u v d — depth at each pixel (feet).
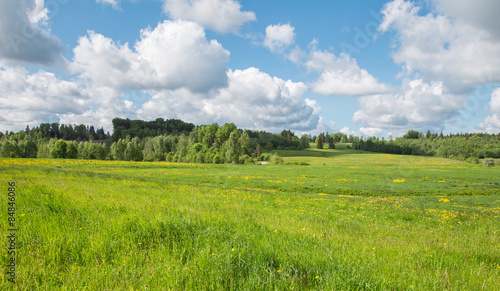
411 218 41.73
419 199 90.33
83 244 14.48
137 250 14.26
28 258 12.59
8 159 181.78
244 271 12.84
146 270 12.14
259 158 359.25
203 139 439.22
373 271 13.78
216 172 182.70
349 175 181.06
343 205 54.03
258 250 14.89
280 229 22.15
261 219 27.78
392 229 31.04
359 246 19.21
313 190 113.19
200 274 11.91
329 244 18.39
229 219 22.47
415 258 17.60
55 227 16.76
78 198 27.91
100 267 12.21
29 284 10.63
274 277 12.12
